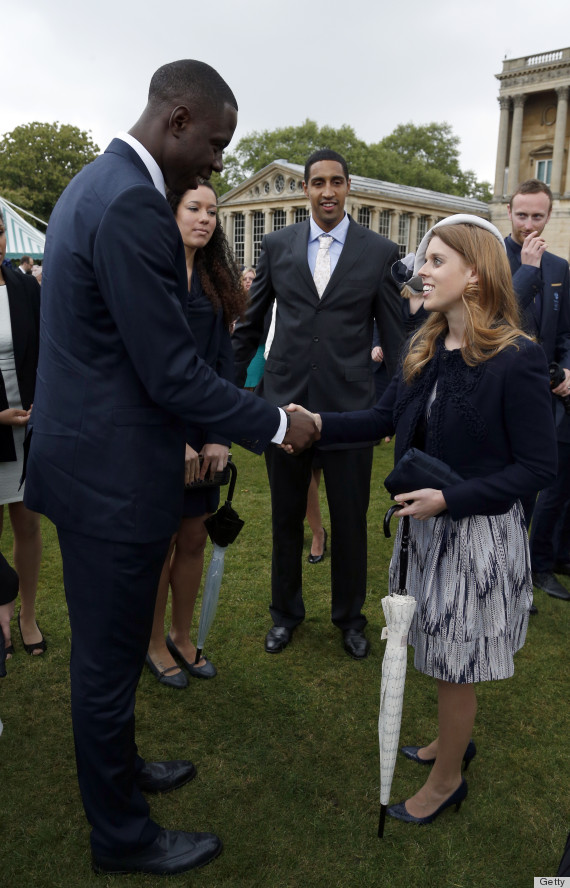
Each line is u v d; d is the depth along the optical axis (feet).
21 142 181.27
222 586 12.62
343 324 10.10
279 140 229.45
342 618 10.59
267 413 5.92
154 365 5.21
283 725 8.64
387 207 148.36
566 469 12.31
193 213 8.10
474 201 172.45
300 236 10.27
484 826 7.06
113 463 5.49
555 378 11.10
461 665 6.31
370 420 7.38
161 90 5.47
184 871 6.34
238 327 11.14
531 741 8.43
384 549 14.48
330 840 6.81
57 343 5.52
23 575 9.83
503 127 170.50
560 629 11.37
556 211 164.04
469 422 6.06
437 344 6.54
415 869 6.49
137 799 6.36
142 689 9.34
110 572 5.68
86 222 5.15
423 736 8.50
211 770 7.79
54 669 9.78
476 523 6.28
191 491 8.91
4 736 8.30
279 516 10.44
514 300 6.25
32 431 5.87
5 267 9.53
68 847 6.67
